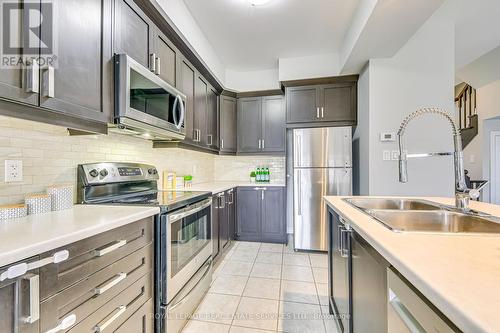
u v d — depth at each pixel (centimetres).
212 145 338
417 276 56
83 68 121
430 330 56
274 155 386
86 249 96
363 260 110
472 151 486
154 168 230
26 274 74
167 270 148
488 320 39
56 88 105
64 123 113
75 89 116
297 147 323
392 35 231
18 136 125
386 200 179
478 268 59
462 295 47
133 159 217
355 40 246
